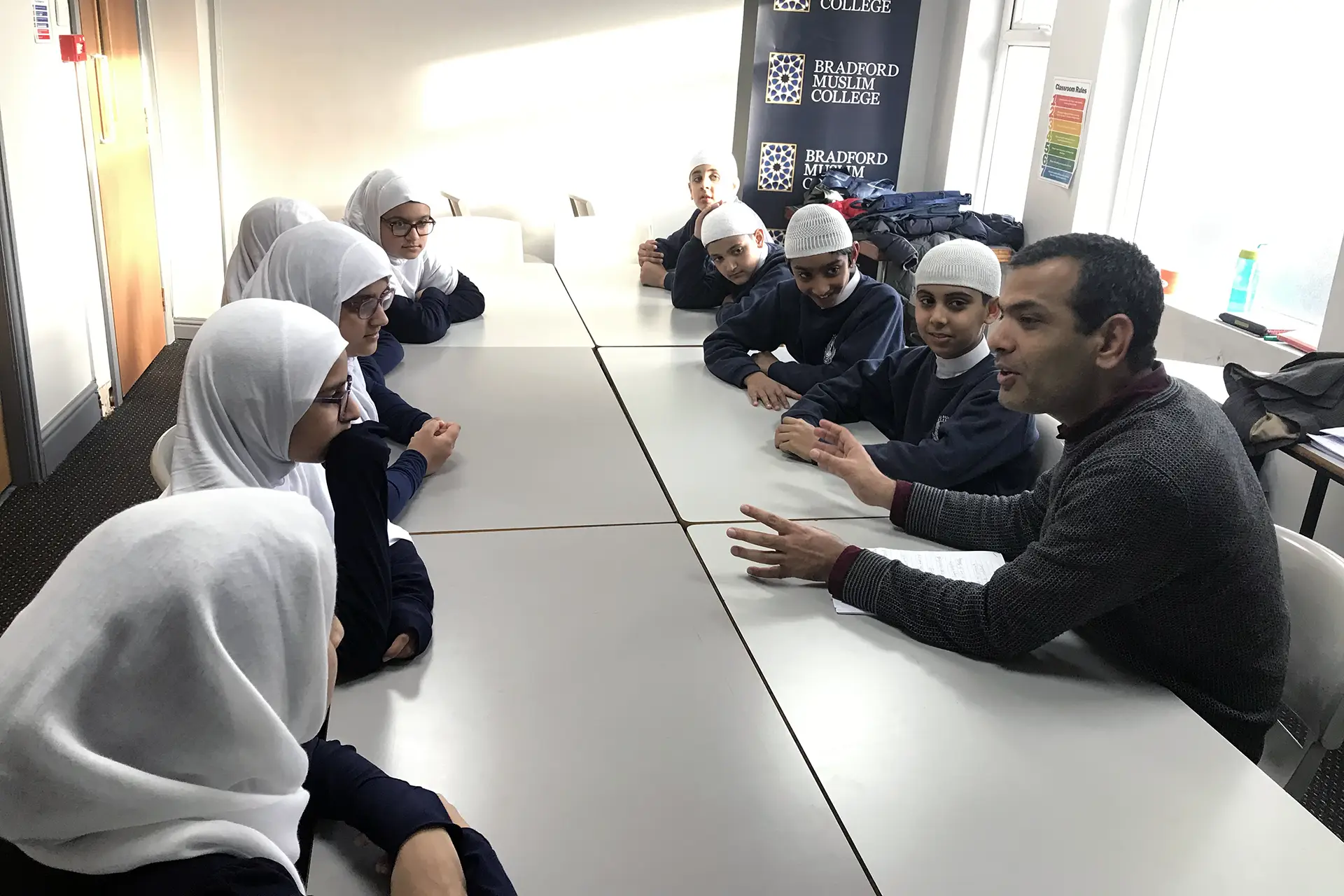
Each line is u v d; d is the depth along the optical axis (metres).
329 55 4.97
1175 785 1.24
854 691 1.39
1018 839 1.14
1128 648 1.52
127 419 4.10
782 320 2.90
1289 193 3.57
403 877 0.98
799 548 1.64
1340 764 2.40
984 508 1.82
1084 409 1.52
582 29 5.06
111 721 0.77
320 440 1.43
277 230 2.73
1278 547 1.62
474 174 5.23
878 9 5.10
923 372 2.36
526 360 2.85
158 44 4.70
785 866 1.08
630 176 5.31
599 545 1.77
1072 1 4.24
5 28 3.23
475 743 1.24
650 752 1.25
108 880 0.78
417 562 1.54
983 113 5.18
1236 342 3.51
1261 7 3.65
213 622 0.78
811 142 5.27
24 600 2.77
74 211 3.83
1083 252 1.44
